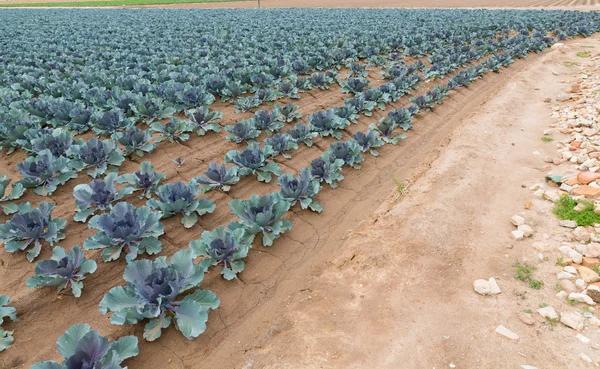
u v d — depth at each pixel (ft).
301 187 23.07
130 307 14.88
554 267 17.15
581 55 60.75
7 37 77.15
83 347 12.64
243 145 31.30
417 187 25.13
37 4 211.00
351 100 36.78
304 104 40.16
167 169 27.89
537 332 14.15
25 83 39.75
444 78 50.78
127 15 122.62
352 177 27.81
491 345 13.78
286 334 15.31
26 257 19.51
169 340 15.25
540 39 67.46
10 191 24.89
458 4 152.56
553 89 45.14
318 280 18.13
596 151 26.27
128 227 18.34
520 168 26.63
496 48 63.77
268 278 18.75
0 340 14.93
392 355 13.76
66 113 31.73
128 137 28.19
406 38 65.41
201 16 113.09
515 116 36.81
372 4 164.96
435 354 13.66
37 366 12.26
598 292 15.08
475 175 25.58
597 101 36.27
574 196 21.86
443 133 36.01
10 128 29.12
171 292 15.10
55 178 24.77
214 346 15.30
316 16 107.04
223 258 18.17
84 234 21.27
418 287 16.80
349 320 15.52
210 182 24.67
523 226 19.63
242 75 42.37
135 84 37.29
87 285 17.83
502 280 16.67
